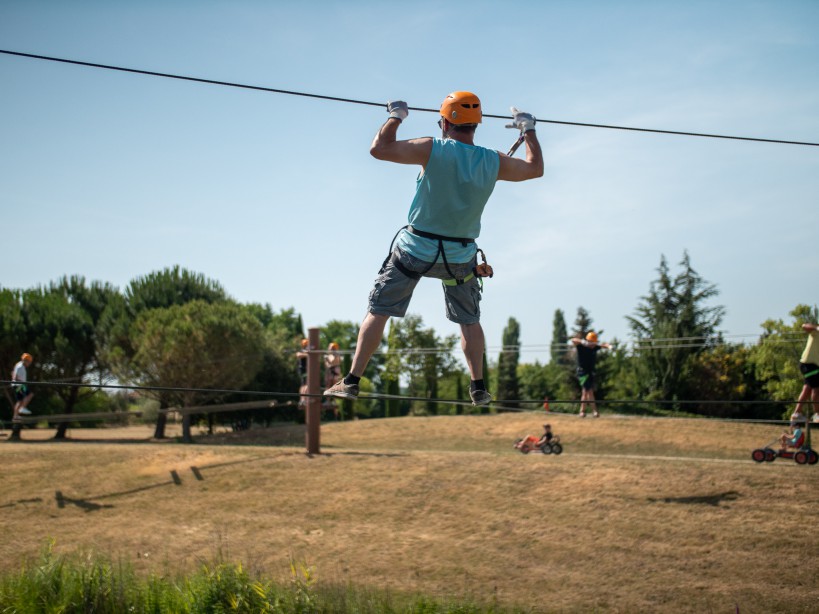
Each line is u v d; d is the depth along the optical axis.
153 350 30.28
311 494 19.08
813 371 17.89
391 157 4.82
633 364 37.69
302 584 11.59
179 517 18.20
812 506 16.39
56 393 33.25
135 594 11.30
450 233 5.02
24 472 21.69
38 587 11.18
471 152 4.98
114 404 42.41
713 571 14.02
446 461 20.72
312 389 22.75
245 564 15.07
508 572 14.35
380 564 14.94
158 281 35.53
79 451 23.73
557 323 66.25
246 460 21.97
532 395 43.81
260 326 33.47
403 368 39.25
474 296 5.38
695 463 19.47
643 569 14.21
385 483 19.34
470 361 5.44
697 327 40.28
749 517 16.09
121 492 20.05
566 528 16.20
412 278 5.15
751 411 33.22
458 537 16.16
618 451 24.14
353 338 65.00
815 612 12.34
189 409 23.78
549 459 20.53
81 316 33.50
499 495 18.14
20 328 31.48
